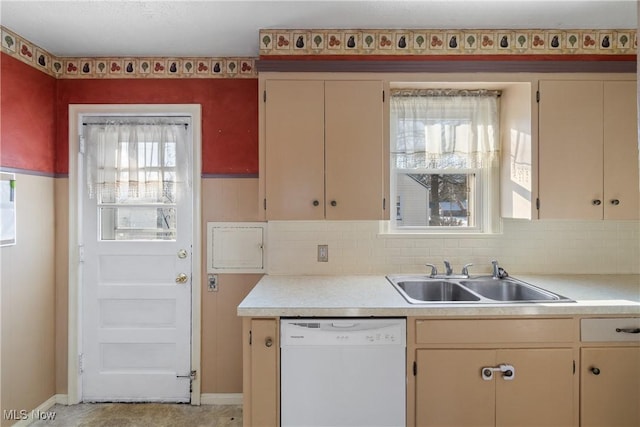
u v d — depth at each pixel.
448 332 1.71
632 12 1.91
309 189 2.04
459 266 2.40
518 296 2.15
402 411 1.71
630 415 1.73
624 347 1.73
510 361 1.72
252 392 1.71
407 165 2.27
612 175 2.04
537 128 2.03
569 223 2.40
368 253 2.40
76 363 2.46
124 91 2.46
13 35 2.11
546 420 1.73
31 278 2.25
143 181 2.46
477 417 1.72
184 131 2.48
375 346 1.70
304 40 2.08
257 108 2.48
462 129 2.28
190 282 2.49
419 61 2.04
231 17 1.95
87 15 1.93
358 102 2.04
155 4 1.83
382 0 1.80
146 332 2.49
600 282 2.17
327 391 1.71
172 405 2.46
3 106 2.05
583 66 2.03
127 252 2.49
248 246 2.47
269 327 1.71
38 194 2.30
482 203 2.46
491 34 2.09
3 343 2.06
